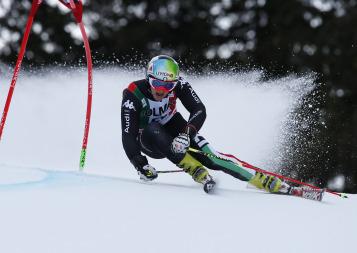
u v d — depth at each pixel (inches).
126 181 731.4
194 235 511.5
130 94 768.9
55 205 557.6
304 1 2394.2
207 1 2484.0
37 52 2427.4
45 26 2436.0
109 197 607.5
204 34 2469.2
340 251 514.3
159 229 516.7
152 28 2422.5
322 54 2273.6
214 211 593.3
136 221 531.5
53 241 465.4
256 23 2481.5
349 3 2345.0
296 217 606.9
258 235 530.3
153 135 746.8
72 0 751.1
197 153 767.7
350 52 2241.6
